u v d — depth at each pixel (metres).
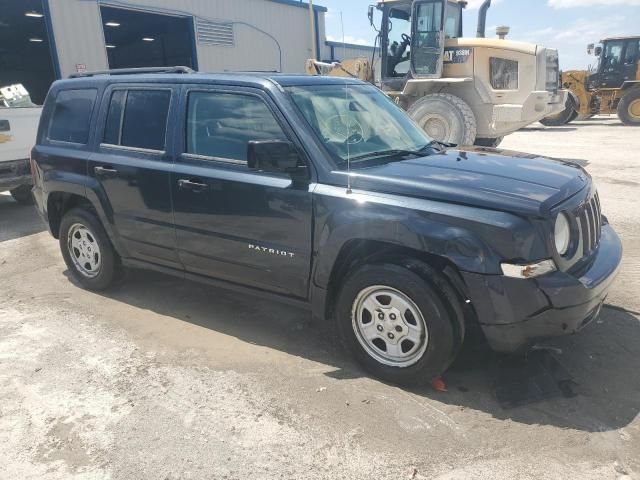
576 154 12.49
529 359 3.58
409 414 3.07
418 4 11.50
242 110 3.83
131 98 4.46
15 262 6.12
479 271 2.92
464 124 11.46
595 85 21.33
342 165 3.48
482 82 11.63
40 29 19.38
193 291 5.05
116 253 4.86
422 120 11.88
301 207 3.48
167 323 4.38
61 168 4.88
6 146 8.00
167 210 4.18
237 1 19.55
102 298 4.94
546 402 3.13
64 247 5.16
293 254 3.59
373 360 3.42
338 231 3.31
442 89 12.12
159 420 3.09
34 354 3.90
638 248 5.70
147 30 21.38
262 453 2.79
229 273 4.03
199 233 4.04
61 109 5.02
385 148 3.91
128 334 4.19
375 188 3.28
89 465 2.74
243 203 3.74
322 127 3.66
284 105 3.65
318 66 13.47
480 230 2.93
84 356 3.86
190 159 4.04
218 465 2.71
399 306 3.24
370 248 3.41
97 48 15.24
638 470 2.57
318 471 2.65
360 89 4.44
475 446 2.79
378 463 2.69
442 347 3.11
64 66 14.55
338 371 3.58
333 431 2.95
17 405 3.27
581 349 3.69
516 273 2.87
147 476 2.65
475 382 3.37
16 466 2.75
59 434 2.99
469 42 11.51
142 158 4.30
